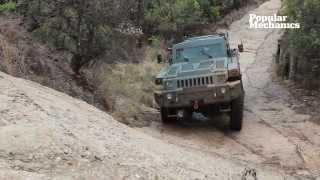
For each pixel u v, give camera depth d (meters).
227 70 10.70
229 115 11.41
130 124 11.08
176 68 11.33
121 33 14.49
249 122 12.02
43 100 7.25
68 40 11.96
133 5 16.86
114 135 6.86
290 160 9.25
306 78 14.87
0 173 4.42
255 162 9.00
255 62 21.41
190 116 12.46
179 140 10.19
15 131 5.39
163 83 10.97
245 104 14.03
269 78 17.33
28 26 12.12
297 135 10.84
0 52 9.57
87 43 12.19
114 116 11.14
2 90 6.97
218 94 10.56
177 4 24.39
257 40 26.75
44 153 5.14
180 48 12.41
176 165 6.38
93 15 12.00
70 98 8.97
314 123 11.67
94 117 7.79
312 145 10.17
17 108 6.23
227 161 8.37
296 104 13.44
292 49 15.34
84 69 12.73
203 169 6.72
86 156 5.36
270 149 9.95
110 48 13.02
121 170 5.31
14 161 4.83
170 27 22.97
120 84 13.26
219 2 32.06
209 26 28.80
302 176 8.24
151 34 22.86
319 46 14.11
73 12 11.84
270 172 8.16
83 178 4.81
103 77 12.95
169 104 10.84
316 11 14.09
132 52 18.00
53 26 11.88
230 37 27.83
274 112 12.88
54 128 5.82
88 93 11.53
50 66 11.13
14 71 9.68
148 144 7.25
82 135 6.04
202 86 10.63
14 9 12.89
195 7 25.03
